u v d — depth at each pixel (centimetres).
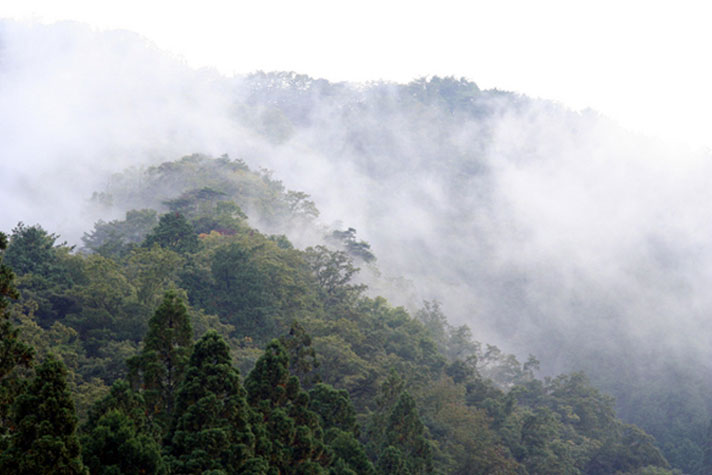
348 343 10512
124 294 10094
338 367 9806
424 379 11081
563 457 12325
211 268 11950
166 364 5609
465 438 9712
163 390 5491
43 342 7662
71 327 8969
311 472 5609
